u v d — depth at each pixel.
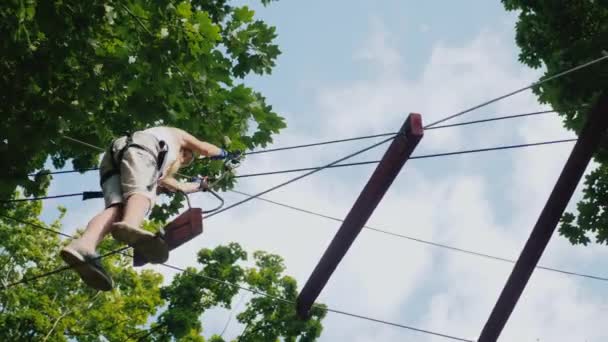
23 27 8.55
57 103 9.11
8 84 9.00
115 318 22.70
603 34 11.51
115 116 10.43
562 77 11.55
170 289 22.80
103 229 5.34
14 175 8.91
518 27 12.87
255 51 10.60
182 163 6.34
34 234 22.28
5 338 21.11
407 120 6.04
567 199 7.02
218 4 10.66
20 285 22.19
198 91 10.07
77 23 8.95
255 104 10.38
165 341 21.98
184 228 5.88
